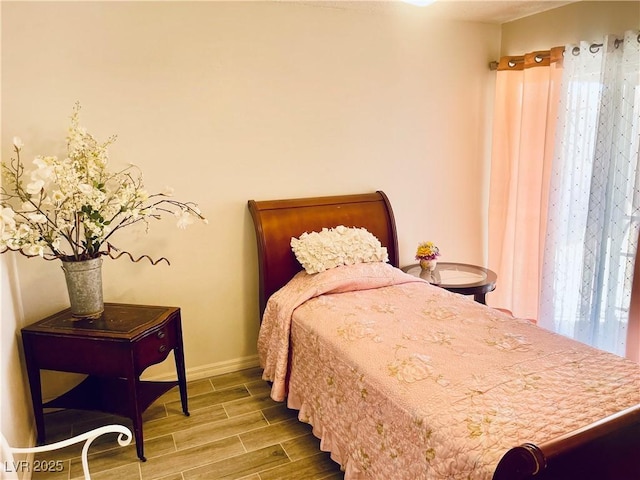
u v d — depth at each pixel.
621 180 2.78
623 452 1.23
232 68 2.72
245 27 2.71
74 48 2.34
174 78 2.58
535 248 3.43
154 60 2.52
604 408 1.44
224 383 2.87
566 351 1.86
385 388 1.66
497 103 3.47
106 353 2.08
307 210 2.96
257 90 2.80
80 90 2.38
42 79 2.30
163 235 2.69
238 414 2.53
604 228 2.86
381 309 2.34
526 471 1.03
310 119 3.00
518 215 3.44
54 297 2.47
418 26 3.25
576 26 2.99
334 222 3.02
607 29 2.83
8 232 1.76
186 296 2.82
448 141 3.52
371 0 2.81
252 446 2.25
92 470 2.08
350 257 2.76
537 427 1.34
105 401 2.29
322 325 2.20
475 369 1.71
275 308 2.60
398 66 3.23
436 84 3.39
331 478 2.03
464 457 1.29
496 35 3.54
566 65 2.96
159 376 2.83
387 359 1.81
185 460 2.14
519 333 2.04
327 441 2.05
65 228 2.25
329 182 3.14
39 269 2.41
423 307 2.37
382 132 3.26
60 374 2.54
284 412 2.55
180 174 2.68
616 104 2.75
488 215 3.72
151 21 2.48
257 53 2.77
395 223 3.28
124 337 2.05
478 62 3.51
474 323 2.16
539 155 3.31
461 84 3.49
